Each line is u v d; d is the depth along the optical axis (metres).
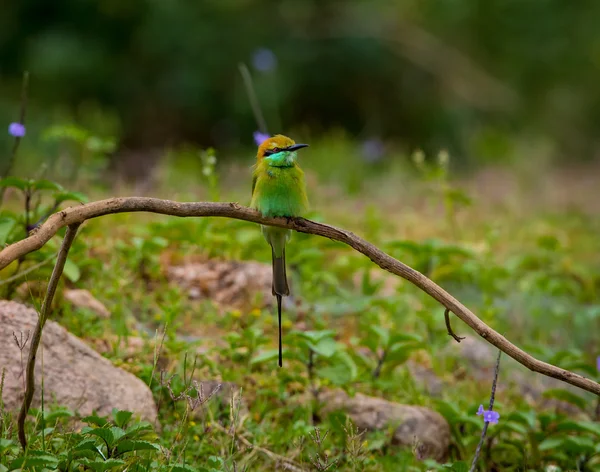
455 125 26.48
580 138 27.86
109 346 8.88
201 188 15.81
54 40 23.95
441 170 13.36
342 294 10.66
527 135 26.17
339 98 26.42
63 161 13.73
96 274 10.09
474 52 27.59
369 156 20.25
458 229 14.91
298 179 7.57
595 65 28.59
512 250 14.45
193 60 25.05
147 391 8.00
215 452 7.75
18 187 8.95
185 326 9.81
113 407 7.72
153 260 10.52
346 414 8.34
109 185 15.62
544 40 28.34
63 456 6.66
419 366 10.14
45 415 7.08
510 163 22.56
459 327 10.94
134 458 6.95
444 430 8.59
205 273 10.66
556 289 11.88
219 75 25.14
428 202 16.55
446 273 11.76
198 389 7.31
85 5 24.41
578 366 9.29
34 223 9.12
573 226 16.33
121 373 8.02
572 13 28.64
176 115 25.14
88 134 12.52
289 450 8.09
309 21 26.12
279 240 7.68
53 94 23.81
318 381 8.89
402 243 11.64
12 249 5.46
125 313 9.60
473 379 10.09
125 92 24.75
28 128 21.64
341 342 10.16
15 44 24.09
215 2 25.31
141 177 17.86
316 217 11.23
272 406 8.62
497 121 27.12
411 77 26.77
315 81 25.91
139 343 9.00
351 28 26.22
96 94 24.45
